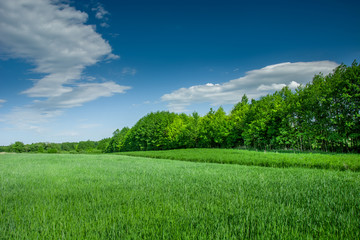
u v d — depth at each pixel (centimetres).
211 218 354
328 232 286
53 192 577
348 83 2412
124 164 1638
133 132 6594
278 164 1402
